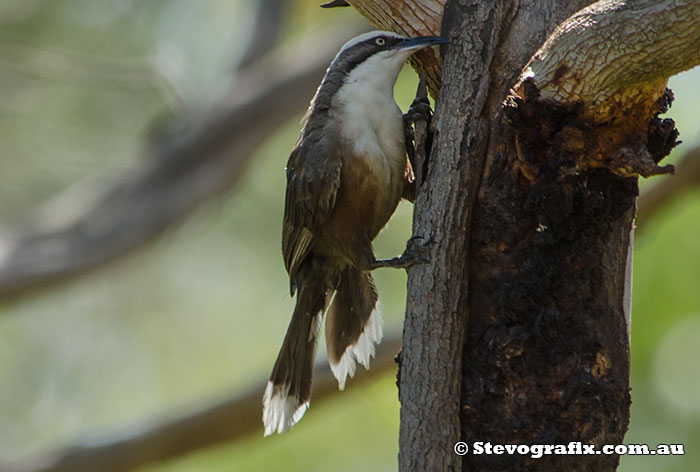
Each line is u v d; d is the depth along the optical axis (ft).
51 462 40.63
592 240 20.84
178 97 56.34
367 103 28.02
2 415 62.49
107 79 58.13
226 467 46.16
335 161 27.91
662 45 18.34
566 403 20.49
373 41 28.63
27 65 56.54
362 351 29.17
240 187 56.75
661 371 41.37
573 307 20.77
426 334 20.98
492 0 21.90
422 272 21.18
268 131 53.67
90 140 61.87
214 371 61.62
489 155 21.22
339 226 28.81
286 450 46.62
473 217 21.26
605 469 20.70
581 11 19.79
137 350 64.23
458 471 20.70
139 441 40.55
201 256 63.87
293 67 53.78
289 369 29.99
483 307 21.09
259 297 62.69
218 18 63.87
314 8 65.62
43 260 51.01
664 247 42.11
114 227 52.29
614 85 19.29
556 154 20.08
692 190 39.32
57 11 59.72
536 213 20.57
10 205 61.05
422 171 23.43
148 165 54.60
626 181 20.62
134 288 65.41
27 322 65.62
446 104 21.74
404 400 21.18
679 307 41.16
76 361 64.69
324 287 30.55
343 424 47.44
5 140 61.31
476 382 20.90
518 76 21.43
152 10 61.82
